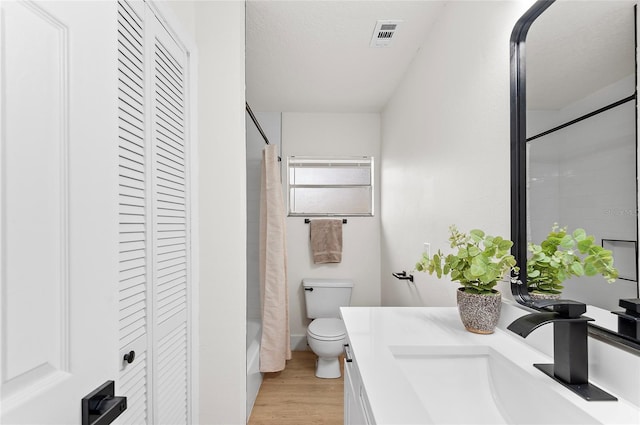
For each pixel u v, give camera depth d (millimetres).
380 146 3248
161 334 1218
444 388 952
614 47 727
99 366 641
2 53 462
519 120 1055
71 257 573
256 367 2266
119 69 966
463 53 1445
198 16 1551
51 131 540
